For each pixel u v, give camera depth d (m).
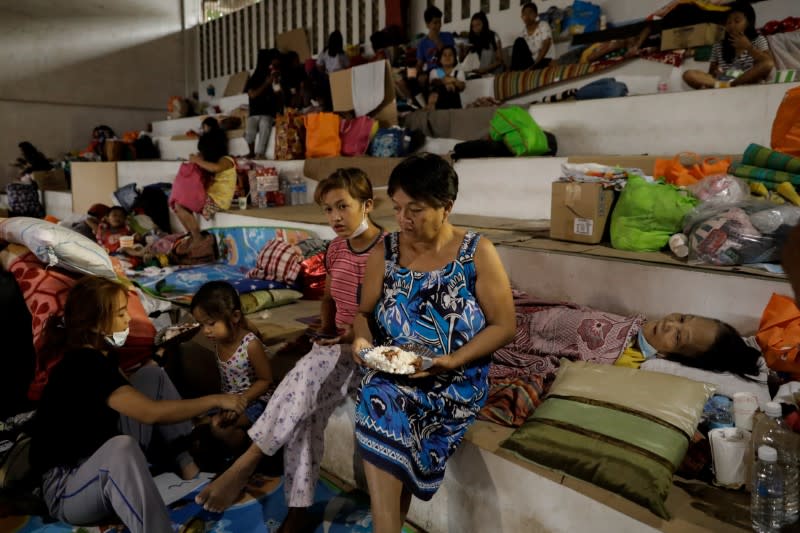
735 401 2.01
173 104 10.92
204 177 5.68
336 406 2.26
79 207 8.41
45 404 1.99
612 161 4.18
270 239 4.92
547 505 1.84
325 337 2.54
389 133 6.05
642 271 2.78
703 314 2.62
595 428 1.92
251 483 2.53
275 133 6.84
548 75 5.80
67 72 10.98
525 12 6.31
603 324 2.56
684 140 4.31
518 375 2.60
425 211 1.80
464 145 5.02
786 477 1.66
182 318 3.92
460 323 1.88
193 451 2.67
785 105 3.29
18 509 2.36
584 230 3.32
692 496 1.82
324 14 9.68
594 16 6.09
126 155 9.36
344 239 2.45
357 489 2.47
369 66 6.36
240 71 11.45
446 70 6.66
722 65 4.72
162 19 11.91
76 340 2.07
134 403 2.00
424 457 1.82
